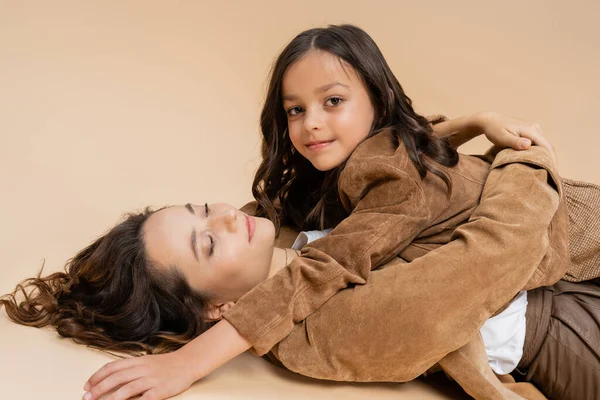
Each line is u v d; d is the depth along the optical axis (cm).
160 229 157
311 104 165
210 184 269
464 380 143
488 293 139
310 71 163
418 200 151
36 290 186
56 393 129
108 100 307
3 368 134
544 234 145
